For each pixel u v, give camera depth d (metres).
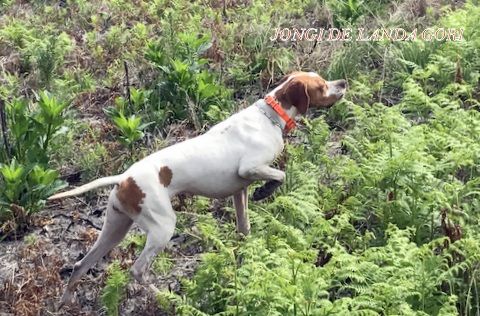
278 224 5.51
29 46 7.36
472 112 6.21
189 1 8.09
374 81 6.91
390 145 5.83
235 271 5.25
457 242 5.32
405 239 5.34
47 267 5.75
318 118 6.40
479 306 5.28
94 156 6.36
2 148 6.19
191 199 6.04
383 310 5.12
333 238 5.59
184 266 5.74
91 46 7.50
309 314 5.07
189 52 6.92
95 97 7.00
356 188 5.88
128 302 5.57
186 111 6.68
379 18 7.42
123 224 5.48
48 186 6.03
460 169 6.05
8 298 5.62
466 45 6.84
